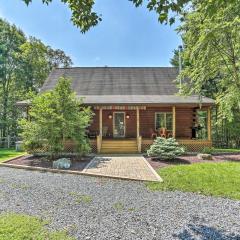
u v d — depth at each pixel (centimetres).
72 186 780
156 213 540
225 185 774
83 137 1392
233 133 2097
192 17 1245
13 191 710
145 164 1175
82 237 412
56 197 652
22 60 2842
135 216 518
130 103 1641
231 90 1441
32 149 1360
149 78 2139
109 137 1930
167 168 1027
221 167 1023
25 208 561
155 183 812
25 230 426
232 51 1344
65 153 1528
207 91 2347
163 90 1973
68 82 1342
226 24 1109
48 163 1209
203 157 1300
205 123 2306
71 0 416
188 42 1419
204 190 732
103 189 745
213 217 520
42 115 1256
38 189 735
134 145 1667
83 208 564
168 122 1950
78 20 439
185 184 789
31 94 1333
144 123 1952
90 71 2253
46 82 2114
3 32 2711
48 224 464
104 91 1953
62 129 1280
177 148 1289
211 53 1334
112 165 1154
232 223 488
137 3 377
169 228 459
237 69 1432
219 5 388
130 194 691
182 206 593
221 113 1616
